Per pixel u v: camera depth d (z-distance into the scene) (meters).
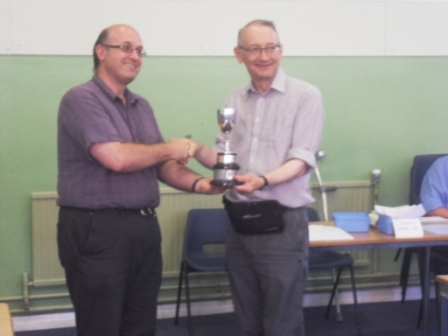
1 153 3.78
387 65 4.29
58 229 2.32
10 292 3.86
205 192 2.45
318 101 2.49
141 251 2.32
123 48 2.31
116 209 2.25
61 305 3.93
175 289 4.08
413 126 4.37
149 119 2.49
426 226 3.40
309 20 4.15
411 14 4.29
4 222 3.81
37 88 3.80
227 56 4.04
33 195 3.79
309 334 3.80
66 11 3.79
